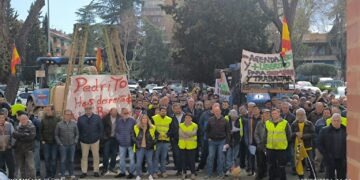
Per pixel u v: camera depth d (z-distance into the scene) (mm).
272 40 41219
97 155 12547
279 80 14852
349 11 1521
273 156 10961
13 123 12273
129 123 12391
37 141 12047
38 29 56562
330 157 9484
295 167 11664
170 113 13773
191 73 31453
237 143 12547
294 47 41156
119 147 12516
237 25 28703
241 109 12914
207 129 12352
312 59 75875
